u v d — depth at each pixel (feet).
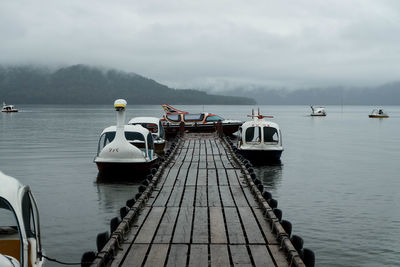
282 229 31.94
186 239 32.35
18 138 165.68
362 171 91.50
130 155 73.67
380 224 51.85
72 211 56.95
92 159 106.22
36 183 75.15
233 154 80.02
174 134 153.48
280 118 432.66
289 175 85.10
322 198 65.36
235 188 51.62
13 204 22.90
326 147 141.69
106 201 62.13
